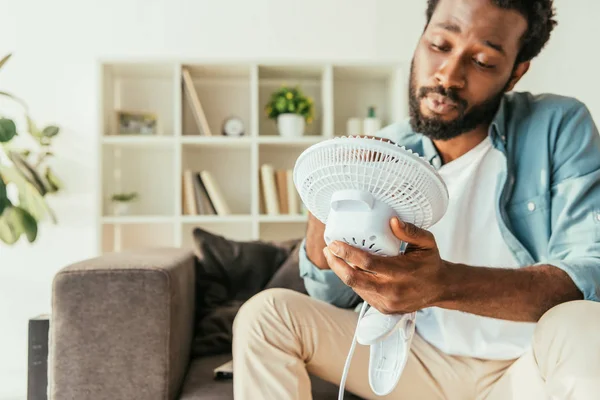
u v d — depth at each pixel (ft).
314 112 10.09
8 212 7.79
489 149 3.65
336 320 3.33
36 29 9.68
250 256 6.05
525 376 2.91
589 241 3.17
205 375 4.49
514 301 2.63
